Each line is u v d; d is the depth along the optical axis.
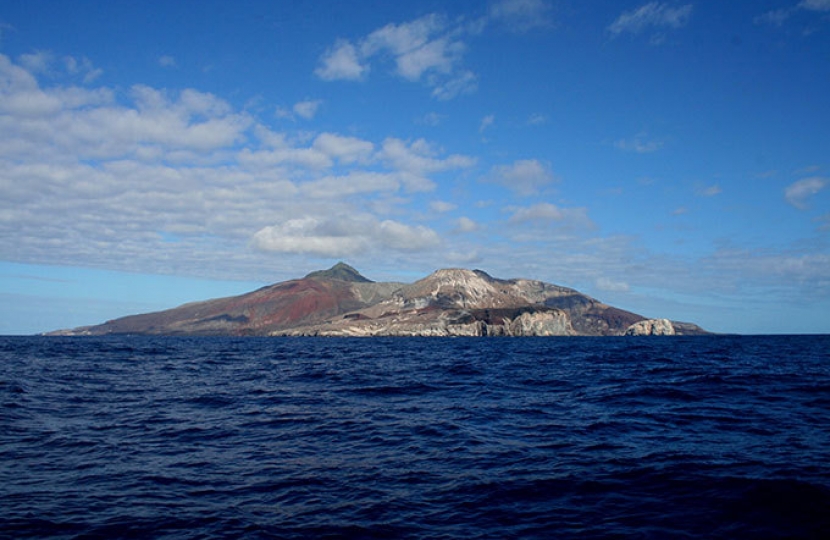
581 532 10.83
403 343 196.12
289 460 16.67
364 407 27.59
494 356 87.06
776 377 41.25
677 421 22.72
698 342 190.50
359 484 14.10
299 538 10.56
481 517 11.70
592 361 69.38
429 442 19.14
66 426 22.00
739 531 10.80
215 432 21.00
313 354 99.38
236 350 121.81
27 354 89.94
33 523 11.18
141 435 20.41
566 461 16.25
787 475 14.15
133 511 12.02
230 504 12.54
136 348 129.75
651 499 12.73
